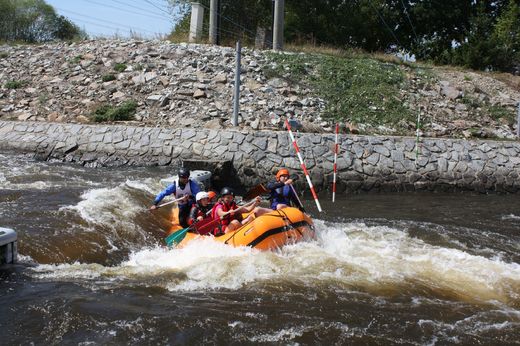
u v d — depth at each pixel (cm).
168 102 1767
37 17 3381
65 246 776
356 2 3512
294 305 622
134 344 520
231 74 1939
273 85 1919
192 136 1524
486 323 599
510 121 1941
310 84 1969
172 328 552
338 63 2155
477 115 1947
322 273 724
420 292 680
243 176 1450
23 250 734
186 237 861
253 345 528
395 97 1955
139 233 907
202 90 1822
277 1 2286
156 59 2027
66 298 607
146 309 595
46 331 538
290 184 941
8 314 565
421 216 1212
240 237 798
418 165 1538
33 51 2220
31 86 1919
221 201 866
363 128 1750
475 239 1016
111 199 1021
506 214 1258
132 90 1842
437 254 852
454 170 1548
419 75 2175
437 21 3516
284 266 741
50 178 1228
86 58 2075
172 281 682
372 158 1527
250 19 3219
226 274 707
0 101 1825
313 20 3375
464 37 3186
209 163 1398
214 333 546
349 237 952
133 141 1523
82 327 548
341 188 1478
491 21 3133
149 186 1187
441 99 2011
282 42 2325
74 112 1739
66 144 1522
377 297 657
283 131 1582
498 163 1588
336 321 586
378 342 544
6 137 1566
